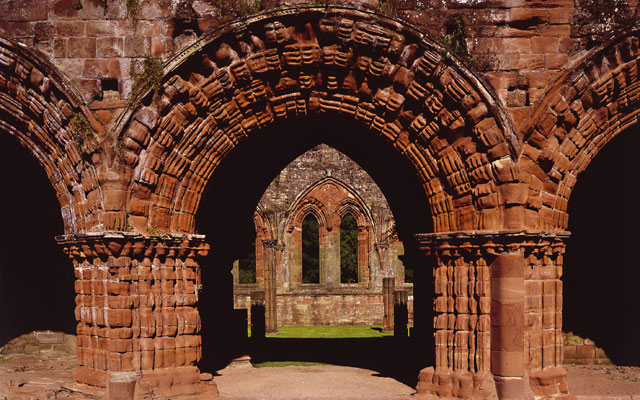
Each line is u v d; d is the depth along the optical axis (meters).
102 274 12.73
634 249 18.73
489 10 12.84
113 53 12.94
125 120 12.65
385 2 12.75
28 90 13.18
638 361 18.44
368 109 13.30
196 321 13.29
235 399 13.13
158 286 12.89
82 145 12.77
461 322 12.77
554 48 12.81
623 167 18.88
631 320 18.59
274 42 12.80
